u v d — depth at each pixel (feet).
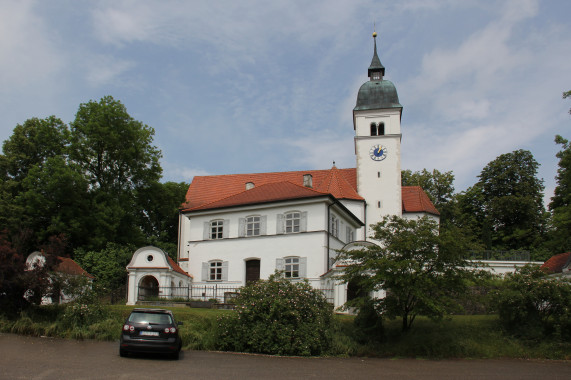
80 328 74.64
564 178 114.83
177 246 176.86
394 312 78.33
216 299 112.68
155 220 190.60
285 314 71.05
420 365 64.64
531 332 78.23
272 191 130.93
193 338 71.10
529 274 83.76
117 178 146.10
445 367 63.05
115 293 129.18
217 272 127.54
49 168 130.82
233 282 124.47
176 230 195.52
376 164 171.73
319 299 77.46
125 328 55.93
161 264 114.93
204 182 184.24
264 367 56.24
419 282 75.77
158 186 150.20
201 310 92.48
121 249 156.15
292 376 50.78
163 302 106.73
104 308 81.97
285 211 122.42
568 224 124.47
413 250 79.30
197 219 133.39
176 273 119.44
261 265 122.11
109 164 144.56
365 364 63.67
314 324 72.18
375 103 175.01
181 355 62.69
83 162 140.46
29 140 154.10
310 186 144.56
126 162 144.36
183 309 93.45
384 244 84.28
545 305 80.59
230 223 128.67
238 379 47.42
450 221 212.64
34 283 80.64
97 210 132.67
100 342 69.82
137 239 146.92
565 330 78.69
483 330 82.07
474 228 201.98
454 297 81.30
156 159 150.92
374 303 80.74
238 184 180.45
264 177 181.68
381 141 172.76
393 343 77.97
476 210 212.64
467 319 89.25
